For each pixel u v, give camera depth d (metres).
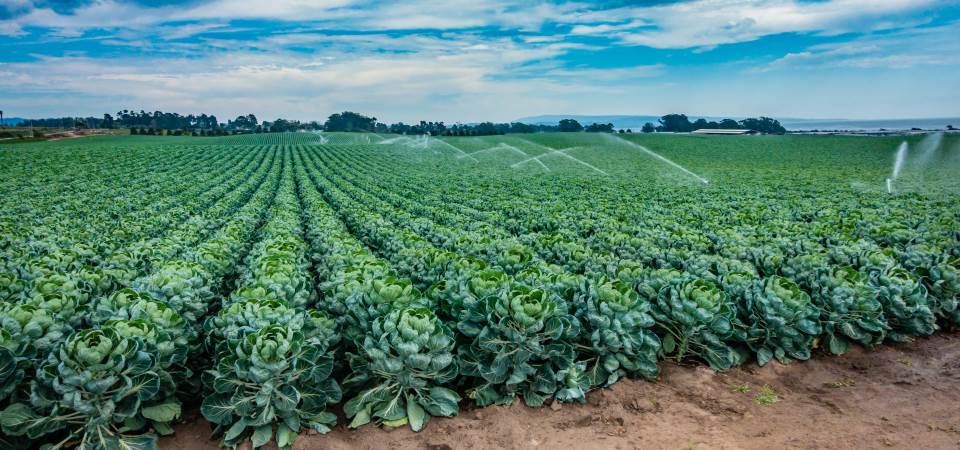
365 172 48.00
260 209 21.36
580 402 5.86
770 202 22.84
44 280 6.48
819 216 17.45
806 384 6.35
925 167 53.31
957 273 7.94
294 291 6.82
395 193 29.38
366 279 6.80
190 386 5.81
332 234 12.51
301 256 10.02
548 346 5.84
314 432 5.28
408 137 121.75
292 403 4.95
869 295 7.04
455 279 7.29
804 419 5.56
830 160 65.75
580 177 41.81
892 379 6.44
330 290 7.03
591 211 19.27
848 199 23.48
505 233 13.58
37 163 49.22
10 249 11.38
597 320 6.05
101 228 15.77
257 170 49.06
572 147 90.31
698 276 8.18
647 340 6.17
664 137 114.50
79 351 4.52
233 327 5.50
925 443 5.07
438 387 5.63
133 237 14.45
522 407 5.76
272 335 5.02
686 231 12.67
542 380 5.82
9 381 4.71
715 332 6.48
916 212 17.88
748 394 6.09
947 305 7.92
